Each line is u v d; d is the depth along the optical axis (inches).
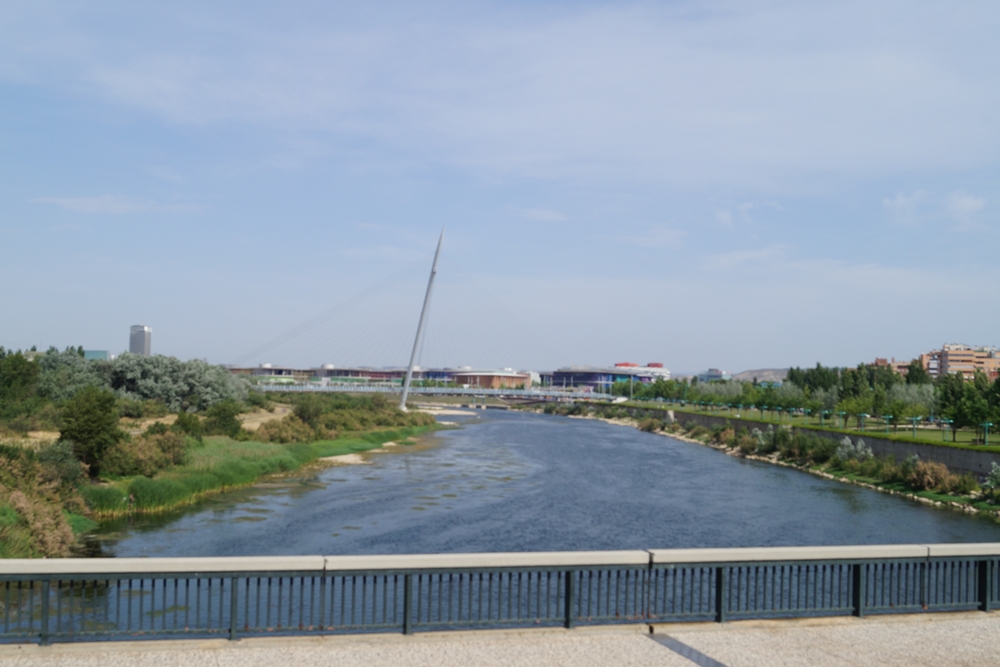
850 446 3193.9
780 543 1718.8
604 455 3740.2
